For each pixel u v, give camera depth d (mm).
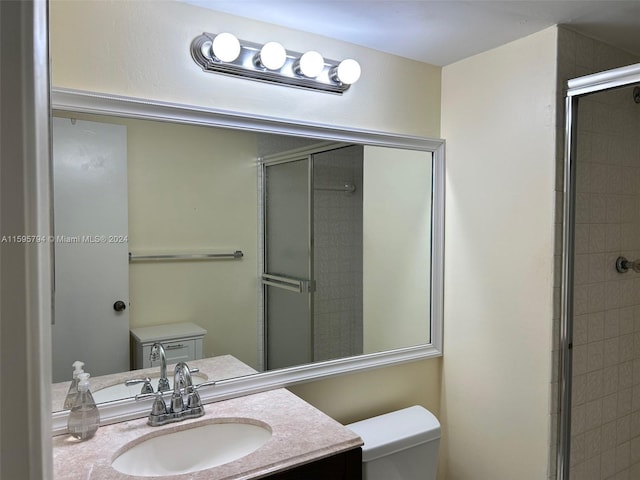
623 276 2066
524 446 1888
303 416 1514
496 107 1972
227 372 1708
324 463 1304
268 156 1768
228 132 1680
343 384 1986
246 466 1211
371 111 2012
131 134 1499
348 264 1990
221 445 1495
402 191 2123
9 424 422
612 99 1938
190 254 1630
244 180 1725
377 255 2068
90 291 1453
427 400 2248
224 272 1701
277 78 1741
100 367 1475
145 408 1515
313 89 1849
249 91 1711
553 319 1784
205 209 1651
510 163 1923
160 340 1579
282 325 1829
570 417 1836
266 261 1789
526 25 1750
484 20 1705
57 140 1378
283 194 1813
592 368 1941
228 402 1637
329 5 1596
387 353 2090
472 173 2086
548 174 1782
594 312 1938
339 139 1934
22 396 425
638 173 2084
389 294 2105
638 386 2174
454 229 2180
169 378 1593
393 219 2107
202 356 1660
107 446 1310
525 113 1860
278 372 1799
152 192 1550
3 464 422
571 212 1796
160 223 1569
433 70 2197
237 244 1723
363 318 2039
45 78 501
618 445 2084
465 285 2133
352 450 1360
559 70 1757
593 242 1912
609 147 1939
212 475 1169
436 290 2229
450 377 2221
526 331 1875
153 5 1514
